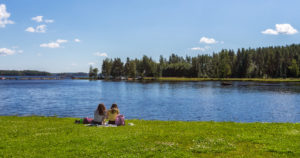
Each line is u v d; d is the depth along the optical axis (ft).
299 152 30.86
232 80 544.62
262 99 182.91
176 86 355.36
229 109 135.95
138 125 53.31
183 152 31.50
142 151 31.86
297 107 141.59
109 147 33.35
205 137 38.96
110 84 441.27
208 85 376.27
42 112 125.39
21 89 305.53
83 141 36.09
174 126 51.24
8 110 132.05
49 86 379.14
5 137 39.40
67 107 144.25
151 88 317.63
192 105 153.07
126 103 164.14
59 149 32.48
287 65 542.16
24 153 30.73
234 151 31.96
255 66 591.78
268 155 30.42
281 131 43.62
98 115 51.31
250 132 42.96
